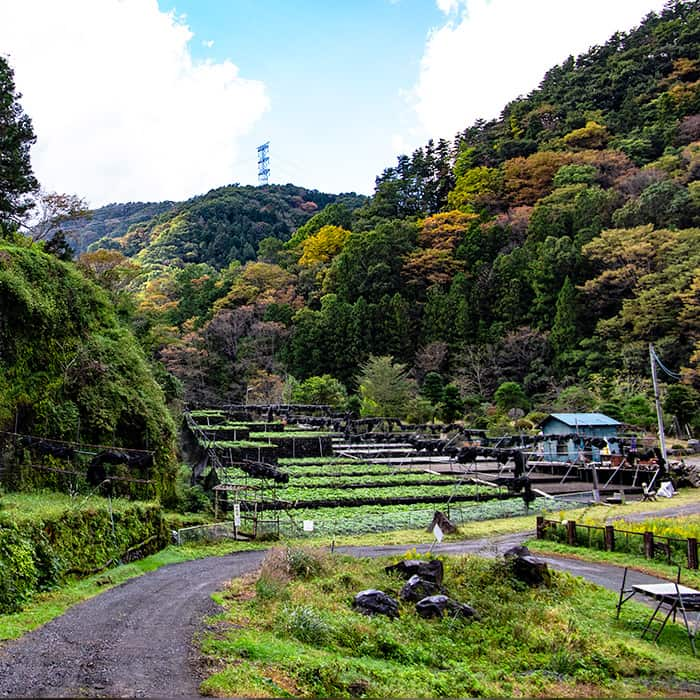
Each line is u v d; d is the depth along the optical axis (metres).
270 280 92.69
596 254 75.25
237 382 76.94
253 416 66.25
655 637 14.55
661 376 62.97
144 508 22.73
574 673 12.35
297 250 113.88
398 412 65.50
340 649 12.39
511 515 32.34
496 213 104.75
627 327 69.75
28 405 25.67
